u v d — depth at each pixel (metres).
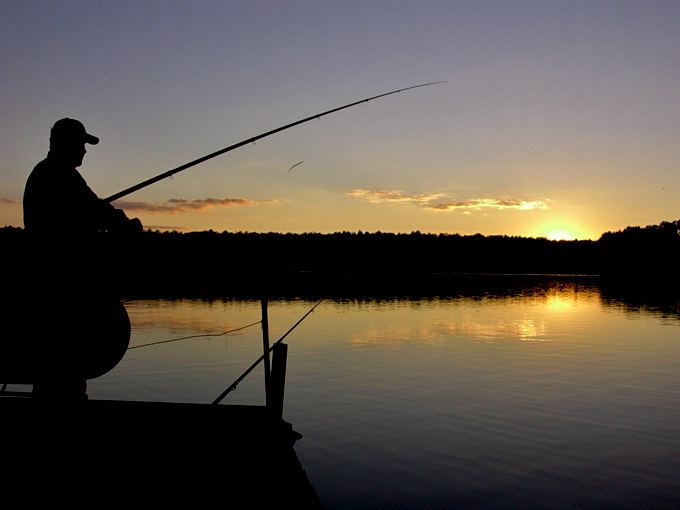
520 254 87.50
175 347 18.14
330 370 14.65
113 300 3.55
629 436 9.56
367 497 7.10
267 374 4.92
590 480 7.71
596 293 45.97
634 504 7.03
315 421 10.27
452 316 27.62
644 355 17.20
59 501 3.02
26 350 3.31
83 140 3.65
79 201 3.46
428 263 84.62
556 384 13.22
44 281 3.33
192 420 3.72
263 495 3.46
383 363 15.64
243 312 27.73
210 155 4.64
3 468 3.14
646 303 36.25
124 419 3.68
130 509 3.08
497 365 15.47
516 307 32.81
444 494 7.18
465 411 10.95
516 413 10.86
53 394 3.33
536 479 7.78
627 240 82.25
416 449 8.88
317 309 30.39
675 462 8.43
